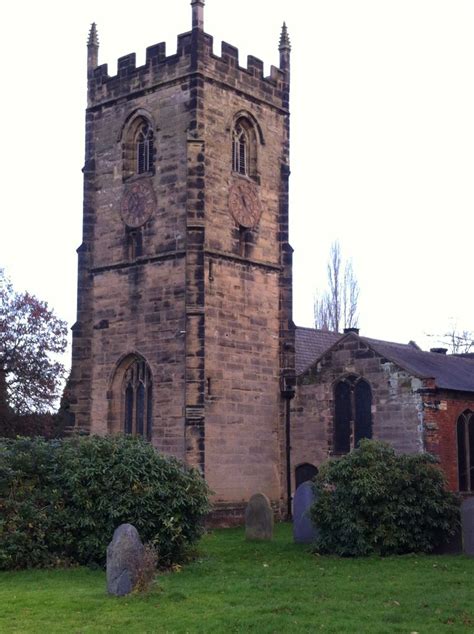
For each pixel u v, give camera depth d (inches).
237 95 1694.1
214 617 705.0
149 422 1611.7
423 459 1158.3
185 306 1558.8
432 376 1529.3
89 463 1018.1
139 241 1652.3
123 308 1657.2
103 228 1716.3
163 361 1579.7
